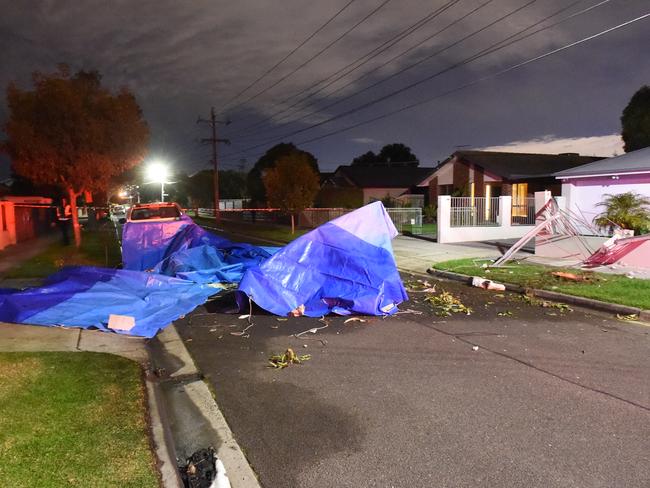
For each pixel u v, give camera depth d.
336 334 7.66
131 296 9.28
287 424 4.71
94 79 19.73
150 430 4.31
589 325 8.03
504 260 14.16
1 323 7.93
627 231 13.88
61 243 22.41
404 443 4.30
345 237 9.80
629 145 30.48
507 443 4.25
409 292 10.87
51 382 5.31
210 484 3.73
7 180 37.53
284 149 47.22
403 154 71.69
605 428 4.49
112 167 19.66
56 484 3.42
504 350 6.77
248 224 40.28
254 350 6.97
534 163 30.75
